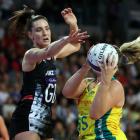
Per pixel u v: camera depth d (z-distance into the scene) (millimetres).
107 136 10062
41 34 12086
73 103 23219
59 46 10703
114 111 10102
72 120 22281
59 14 29750
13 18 12414
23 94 11961
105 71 9789
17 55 25922
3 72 24344
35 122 11828
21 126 11805
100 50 10008
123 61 11000
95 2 31234
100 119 10078
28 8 12453
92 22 30672
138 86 26234
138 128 22562
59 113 22172
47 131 12062
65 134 21297
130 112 23047
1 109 21469
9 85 23328
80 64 25516
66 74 24688
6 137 14523
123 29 30047
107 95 9773
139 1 33906
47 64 12008
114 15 30094
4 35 26969
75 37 10531
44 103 11953
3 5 28844
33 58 11422
